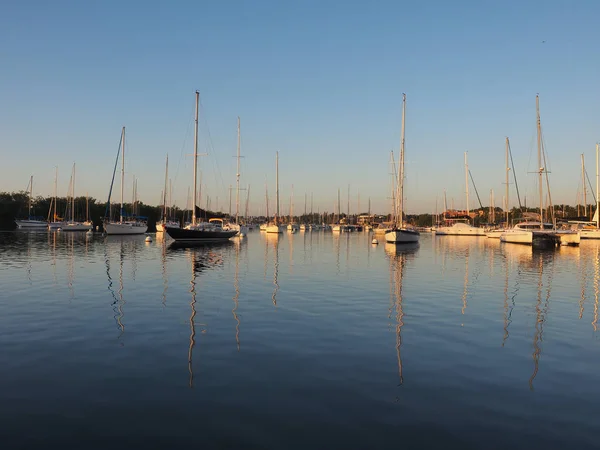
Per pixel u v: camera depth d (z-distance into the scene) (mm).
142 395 8227
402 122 60688
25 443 6516
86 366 9742
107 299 17453
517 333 13016
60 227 99312
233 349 11078
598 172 75688
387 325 13750
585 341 12242
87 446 6457
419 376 9391
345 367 9883
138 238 67125
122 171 76812
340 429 7051
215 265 30203
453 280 23969
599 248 55062
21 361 10039
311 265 31172
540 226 62312
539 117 59719
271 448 6465
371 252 45562
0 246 46844
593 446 6621
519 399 8281
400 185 62156
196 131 56375
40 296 18000
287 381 8992
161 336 12188
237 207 77625
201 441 6633
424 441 6711
